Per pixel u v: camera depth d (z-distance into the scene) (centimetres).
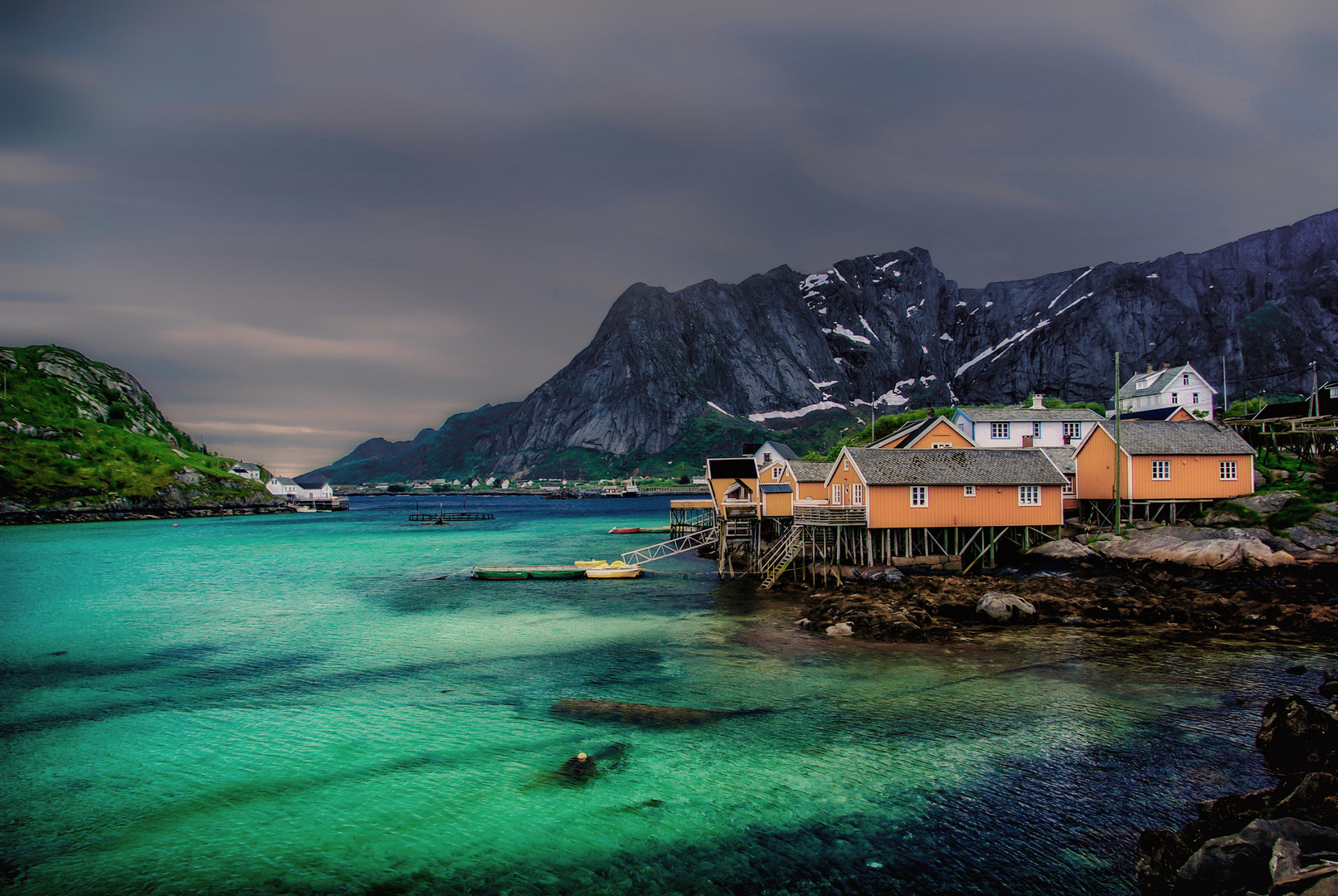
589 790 1861
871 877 1461
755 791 1833
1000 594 3725
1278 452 5944
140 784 1962
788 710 2419
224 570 6744
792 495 5766
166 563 7306
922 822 1666
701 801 1788
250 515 18012
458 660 3250
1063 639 3281
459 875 1508
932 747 2081
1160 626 3491
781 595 4741
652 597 4850
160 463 17562
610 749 2123
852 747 2089
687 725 2303
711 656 3164
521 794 1850
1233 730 2147
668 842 1611
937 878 1453
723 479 5994
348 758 2108
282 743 2238
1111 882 1420
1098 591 4119
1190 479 5241
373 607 4641
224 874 1527
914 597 3994
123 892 1473
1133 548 4788
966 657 3011
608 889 1445
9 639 3784
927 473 4972
